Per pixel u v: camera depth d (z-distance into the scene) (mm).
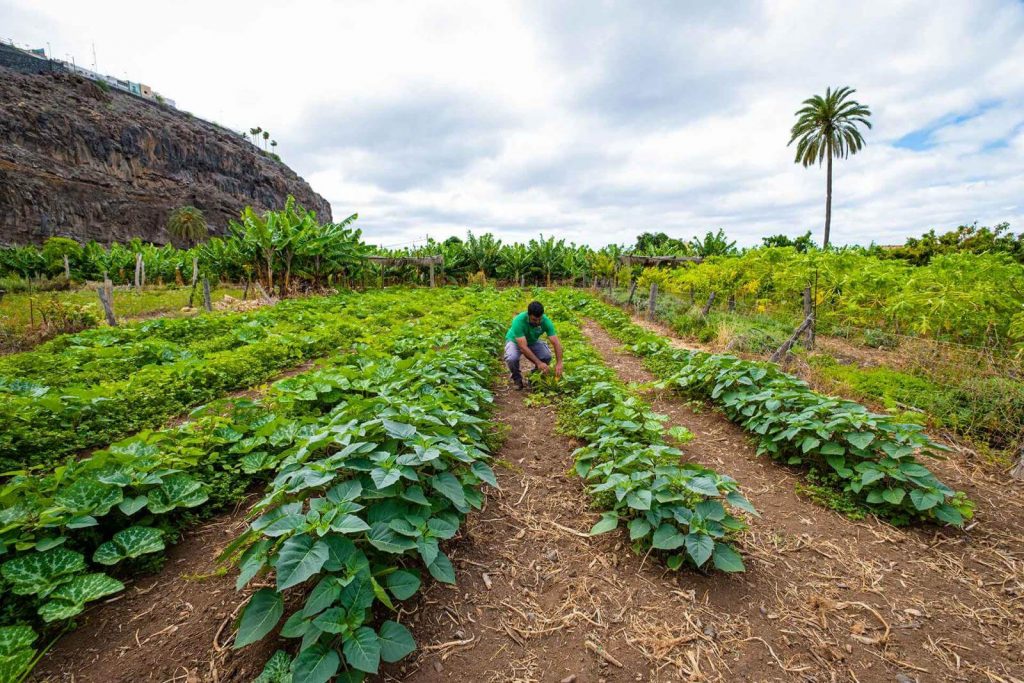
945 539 3139
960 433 4805
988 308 6758
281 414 4617
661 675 2133
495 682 2090
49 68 99938
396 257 25719
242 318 11477
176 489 3111
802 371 6730
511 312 14242
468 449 3291
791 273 9617
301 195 128125
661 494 2896
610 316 13398
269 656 2141
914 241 18281
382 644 1991
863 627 2410
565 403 5684
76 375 6332
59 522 2574
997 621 2473
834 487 3775
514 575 2785
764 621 2439
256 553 2227
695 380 6105
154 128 89250
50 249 30328
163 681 2033
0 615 2252
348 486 2516
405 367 5934
